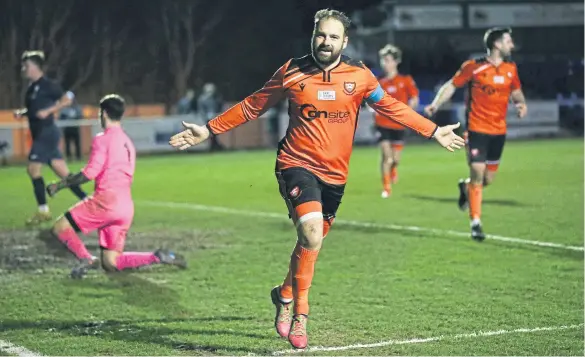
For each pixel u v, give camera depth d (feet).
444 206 89.10
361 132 190.49
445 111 197.77
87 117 197.16
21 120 180.55
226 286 52.70
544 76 211.61
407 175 122.52
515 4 214.48
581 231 71.61
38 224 81.56
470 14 215.10
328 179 38.50
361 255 62.18
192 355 38.42
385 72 101.65
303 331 37.55
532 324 42.96
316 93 37.52
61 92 82.23
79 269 55.42
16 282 54.75
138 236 73.05
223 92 273.13
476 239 67.56
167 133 186.39
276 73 38.14
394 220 79.51
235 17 270.87
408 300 48.39
